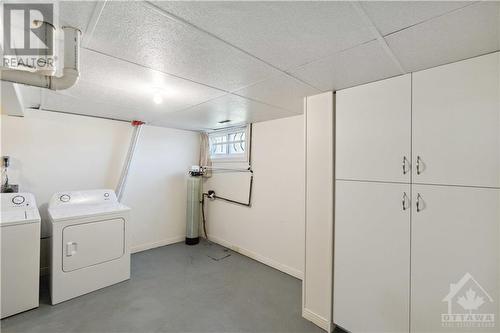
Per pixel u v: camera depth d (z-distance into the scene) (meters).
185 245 4.16
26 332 1.93
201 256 3.66
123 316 2.17
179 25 1.08
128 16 1.02
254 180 3.62
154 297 2.50
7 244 2.12
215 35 1.16
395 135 1.66
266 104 2.47
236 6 0.94
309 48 1.28
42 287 2.64
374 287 1.76
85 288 2.54
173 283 2.81
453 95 1.43
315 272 2.11
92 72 1.64
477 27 1.06
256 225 3.56
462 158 1.40
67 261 2.43
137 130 3.63
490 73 1.32
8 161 2.69
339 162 1.97
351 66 1.50
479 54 1.33
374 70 1.56
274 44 1.24
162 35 1.17
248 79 1.74
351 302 1.88
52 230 2.37
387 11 0.96
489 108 1.32
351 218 1.89
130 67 1.55
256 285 2.78
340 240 1.95
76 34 1.14
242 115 3.06
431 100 1.51
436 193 1.49
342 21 1.03
